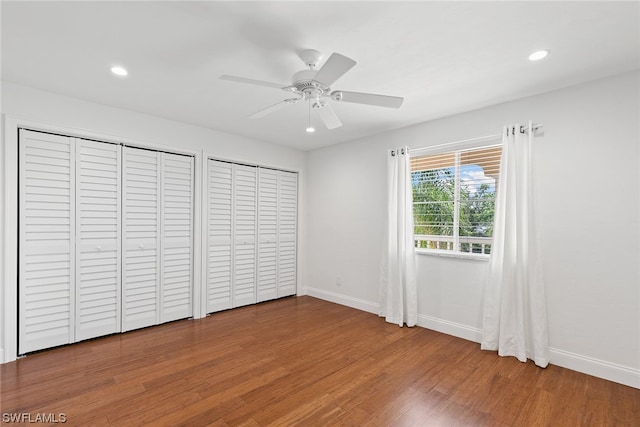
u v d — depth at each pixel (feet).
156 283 10.87
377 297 12.52
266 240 14.19
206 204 12.03
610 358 7.39
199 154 11.71
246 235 13.46
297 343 9.55
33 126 8.32
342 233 13.96
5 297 7.98
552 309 8.21
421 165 11.41
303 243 15.64
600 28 5.55
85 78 7.70
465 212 10.28
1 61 6.86
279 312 12.68
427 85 8.00
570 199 7.97
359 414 6.13
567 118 8.04
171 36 5.89
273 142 13.99
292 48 6.28
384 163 12.30
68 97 8.86
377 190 12.55
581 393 6.84
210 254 12.26
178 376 7.47
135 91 8.48
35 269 8.48
